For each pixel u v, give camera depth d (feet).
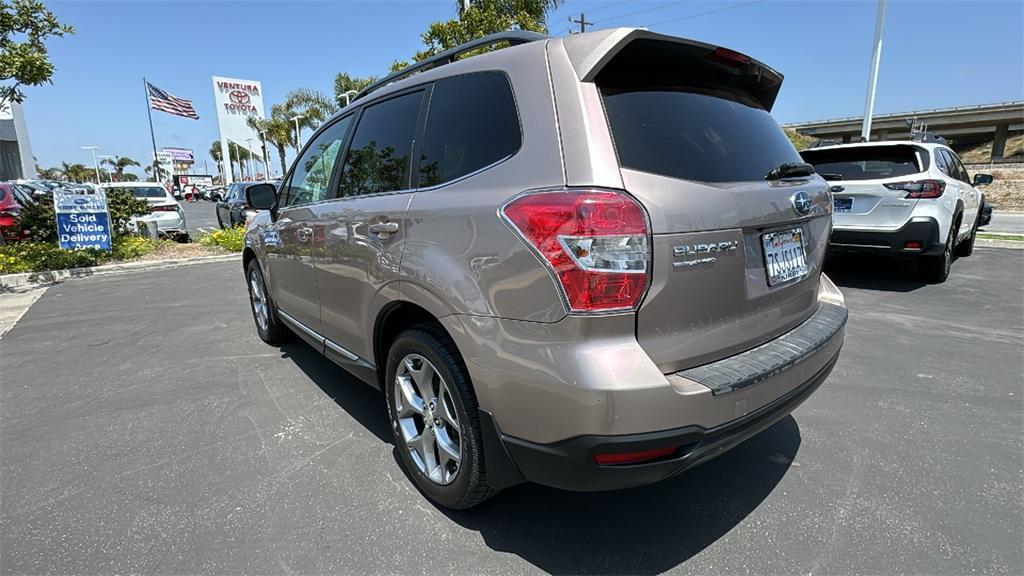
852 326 16.20
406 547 7.01
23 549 7.05
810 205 7.71
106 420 10.75
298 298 11.66
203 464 9.07
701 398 5.66
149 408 11.29
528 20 40.75
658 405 5.45
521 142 6.31
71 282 26.20
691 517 7.55
